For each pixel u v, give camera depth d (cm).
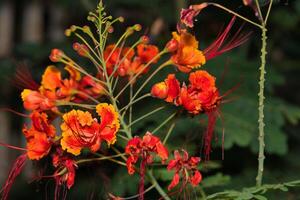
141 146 353
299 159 643
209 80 365
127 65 389
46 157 385
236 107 559
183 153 378
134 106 570
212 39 744
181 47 375
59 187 375
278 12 789
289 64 814
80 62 703
